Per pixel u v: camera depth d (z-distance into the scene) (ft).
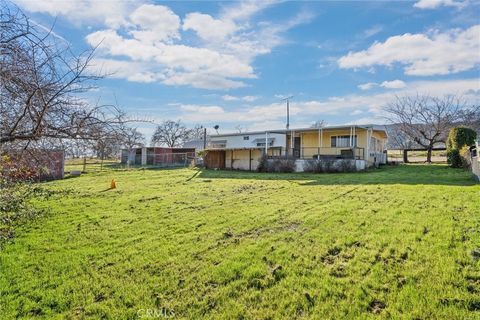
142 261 13.23
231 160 84.28
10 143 10.64
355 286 10.07
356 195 27.40
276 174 59.41
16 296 10.44
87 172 65.77
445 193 25.12
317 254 12.92
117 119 10.69
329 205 23.06
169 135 162.40
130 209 24.64
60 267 12.80
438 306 8.74
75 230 18.45
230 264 12.37
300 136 76.64
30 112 9.62
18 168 12.95
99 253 14.34
